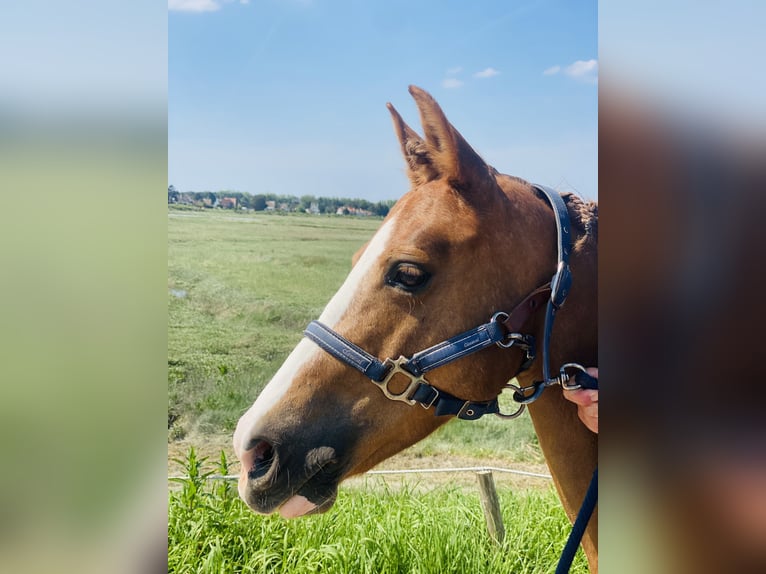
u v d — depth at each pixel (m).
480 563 2.38
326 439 1.23
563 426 1.32
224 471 2.63
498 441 4.42
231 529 2.40
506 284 1.23
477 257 1.22
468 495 3.20
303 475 1.22
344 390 1.24
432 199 1.26
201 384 4.31
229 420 4.09
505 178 1.35
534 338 1.26
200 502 2.47
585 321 1.27
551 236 1.27
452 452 4.28
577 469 1.32
